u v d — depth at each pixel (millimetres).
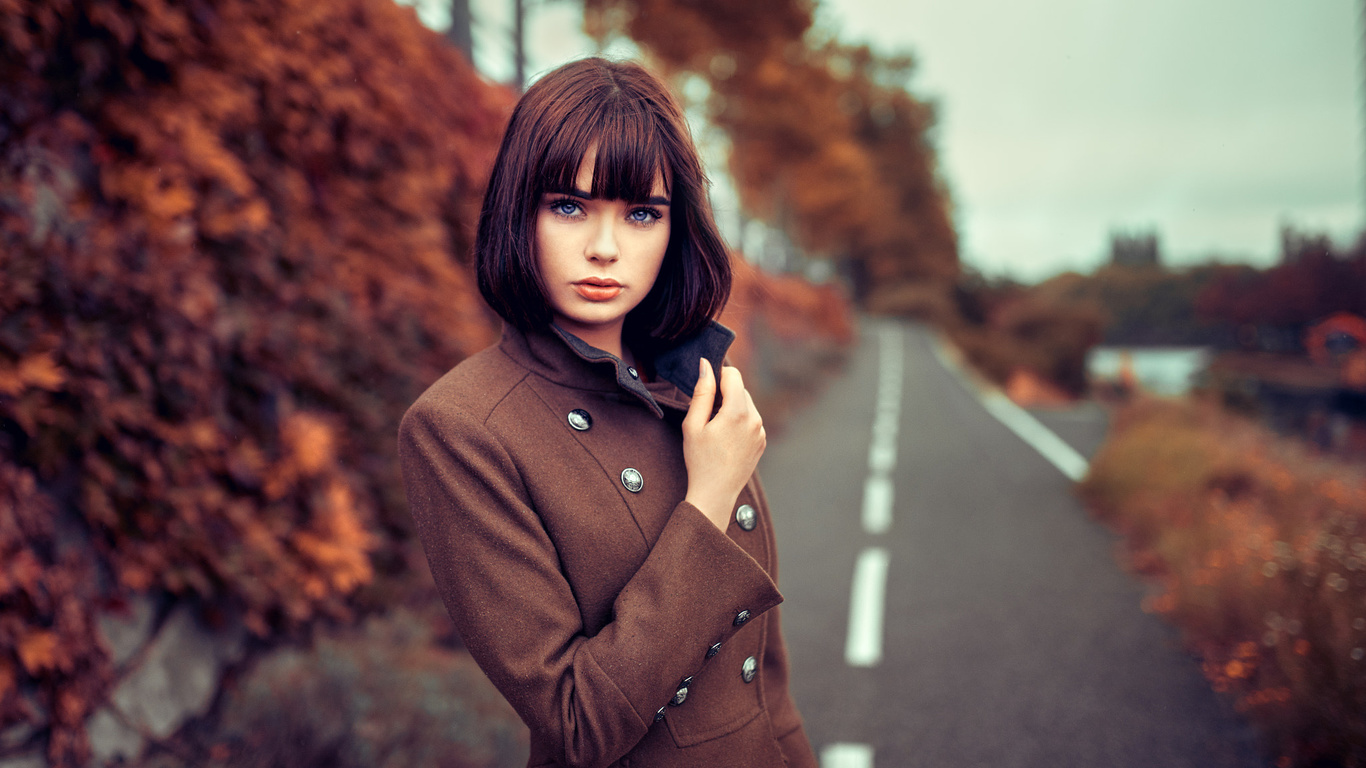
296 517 2986
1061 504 6625
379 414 3529
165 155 2531
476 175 4418
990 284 48844
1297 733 2775
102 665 2322
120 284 2389
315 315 3248
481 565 894
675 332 1097
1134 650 3754
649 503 996
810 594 4723
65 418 2260
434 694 2824
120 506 2441
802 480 7891
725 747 1052
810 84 19641
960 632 4062
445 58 4574
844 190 26234
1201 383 18500
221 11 2820
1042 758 2906
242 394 2902
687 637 894
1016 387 22625
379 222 3713
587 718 854
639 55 1001
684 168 969
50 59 2330
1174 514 5496
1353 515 4484
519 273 938
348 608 3252
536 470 936
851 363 23078
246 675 2822
